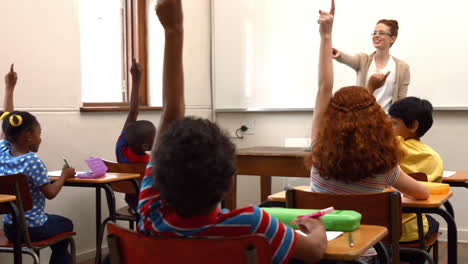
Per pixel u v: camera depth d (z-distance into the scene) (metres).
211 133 1.00
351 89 1.72
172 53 1.13
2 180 2.38
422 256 2.22
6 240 2.65
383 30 3.77
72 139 3.74
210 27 5.15
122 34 4.58
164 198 1.02
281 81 4.85
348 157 1.65
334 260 1.24
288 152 3.74
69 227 2.78
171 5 1.09
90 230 3.89
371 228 1.38
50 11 3.60
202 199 0.99
